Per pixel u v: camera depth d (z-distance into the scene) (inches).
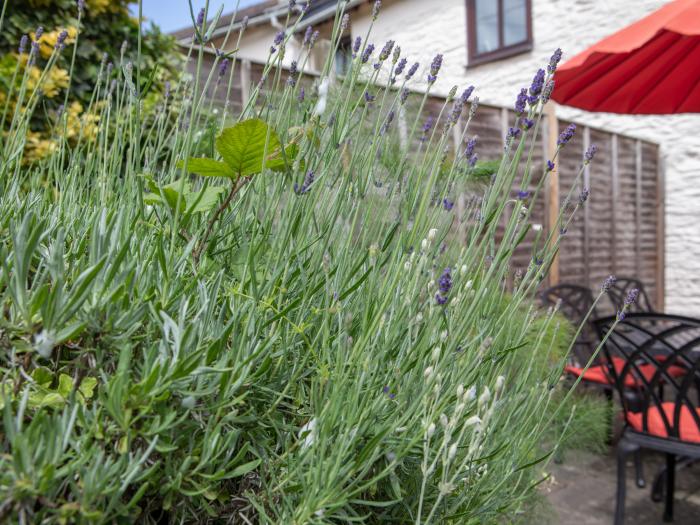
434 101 127.0
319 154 35.4
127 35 97.3
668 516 94.6
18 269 20.0
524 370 41.0
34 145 76.2
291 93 37.3
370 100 39.9
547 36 238.5
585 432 90.2
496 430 35.2
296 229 30.1
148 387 19.2
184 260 25.7
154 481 20.7
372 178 41.5
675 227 231.3
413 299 28.7
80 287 19.6
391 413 27.0
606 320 84.6
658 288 232.8
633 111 119.2
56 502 17.9
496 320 38.4
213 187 28.1
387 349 28.2
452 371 30.4
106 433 19.8
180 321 21.9
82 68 90.4
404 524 27.9
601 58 99.9
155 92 89.7
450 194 44.2
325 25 274.1
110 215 28.5
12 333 20.7
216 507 23.8
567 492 107.1
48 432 17.9
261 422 24.7
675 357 77.0
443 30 270.2
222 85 102.6
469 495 29.1
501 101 253.0
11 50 89.3
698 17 78.5
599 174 202.8
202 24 26.8
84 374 22.2
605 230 206.4
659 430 81.1
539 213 173.9
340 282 30.1
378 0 36.3
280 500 24.5
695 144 223.5
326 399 26.3
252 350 24.8
